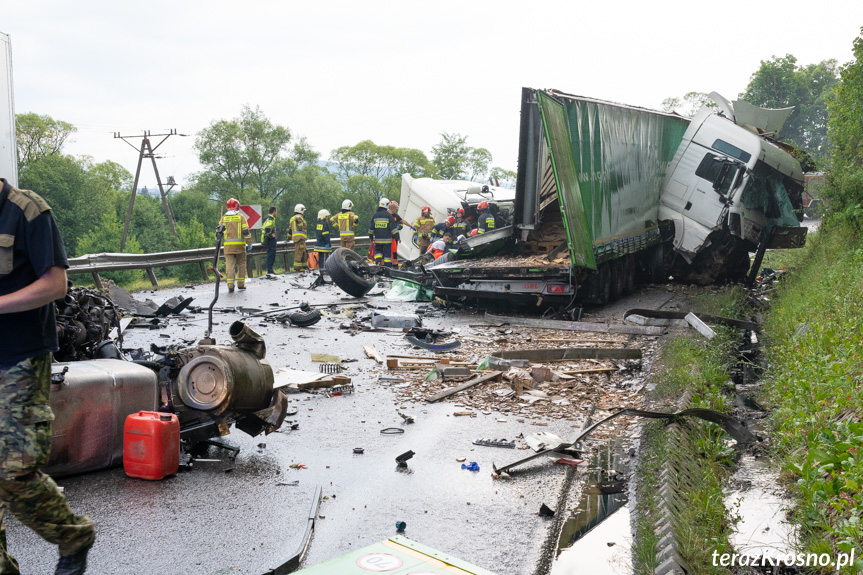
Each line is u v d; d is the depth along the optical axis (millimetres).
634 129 15406
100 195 79000
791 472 5094
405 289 15992
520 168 13984
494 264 13609
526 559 4004
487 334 11812
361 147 104375
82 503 4652
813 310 9703
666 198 17484
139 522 4371
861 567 3238
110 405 5227
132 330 11289
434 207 21406
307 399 7680
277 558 3920
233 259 16219
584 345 10898
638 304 14836
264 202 87812
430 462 5746
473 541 4238
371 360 9688
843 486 3994
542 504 4727
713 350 9414
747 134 16516
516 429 6711
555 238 14766
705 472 5285
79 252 67562
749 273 18344
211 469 5465
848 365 5941
